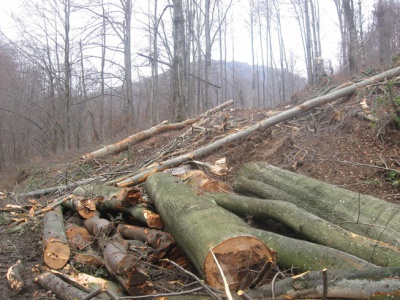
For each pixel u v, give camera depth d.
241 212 4.79
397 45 20.59
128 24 20.06
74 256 4.43
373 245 3.27
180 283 3.84
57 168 12.24
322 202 4.55
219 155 8.07
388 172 5.44
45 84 28.94
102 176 8.87
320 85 12.14
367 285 2.47
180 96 13.34
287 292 2.78
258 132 8.39
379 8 21.86
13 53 28.38
